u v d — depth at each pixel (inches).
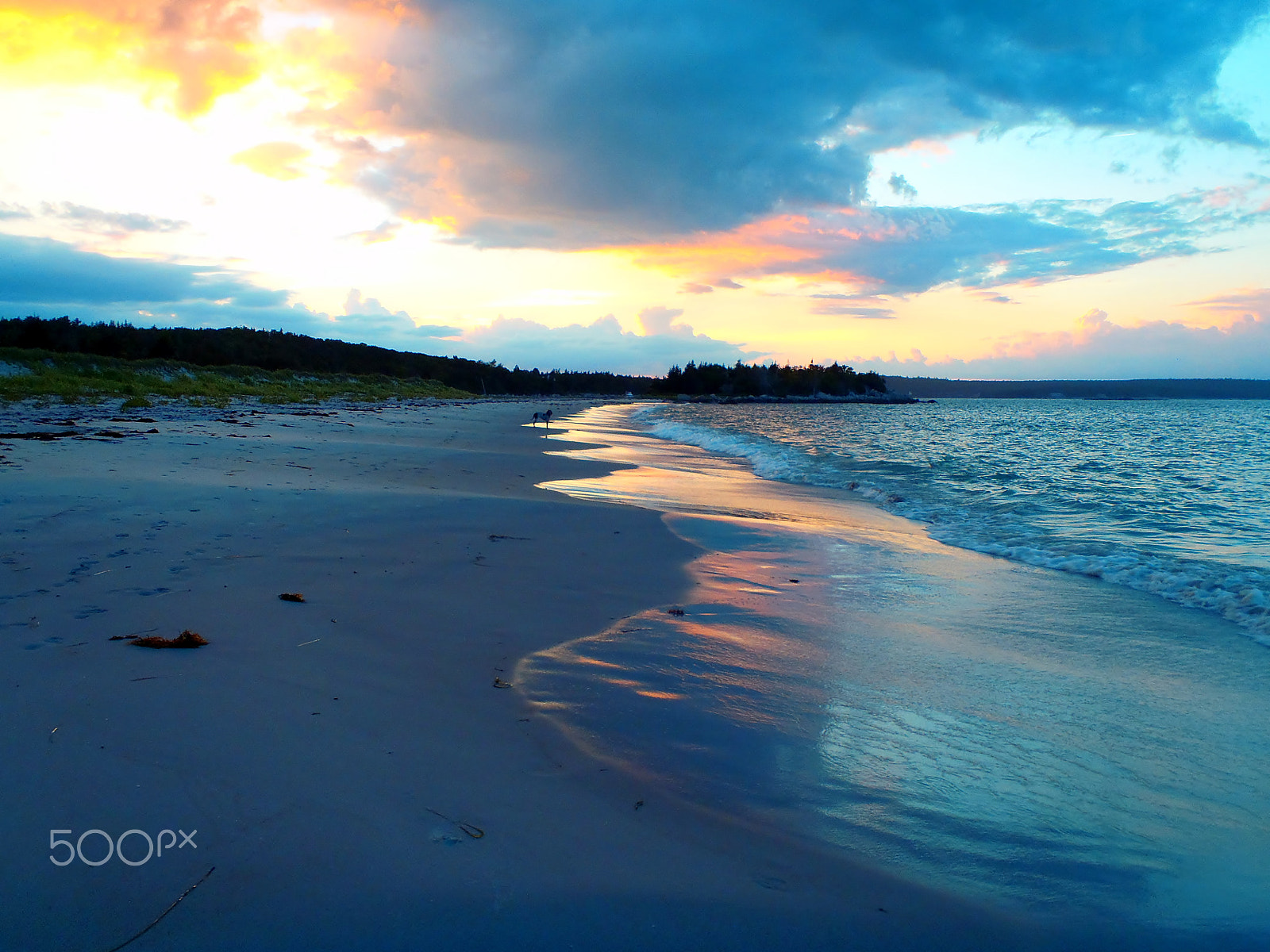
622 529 325.1
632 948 80.3
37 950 72.9
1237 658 196.1
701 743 132.6
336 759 112.3
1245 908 95.8
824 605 233.8
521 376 4424.2
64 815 92.6
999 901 94.3
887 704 157.2
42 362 1211.9
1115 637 211.8
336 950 76.3
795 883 94.3
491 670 156.3
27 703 119.9
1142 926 91.2
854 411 3550.7
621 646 180.2
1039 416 2736.2
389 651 160.7
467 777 111.8
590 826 102.6
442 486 411.8
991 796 121.6
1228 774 134.4
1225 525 410.0
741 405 4869.6
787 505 460.1
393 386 2444.6
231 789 101.2
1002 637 209.8
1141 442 1275.8
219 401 1045.8
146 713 120.2
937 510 452.4
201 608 173.3
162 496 283.4
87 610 164.4
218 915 79.3
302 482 357.7
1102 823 115.4
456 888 86.7
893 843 105.7
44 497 263.9
